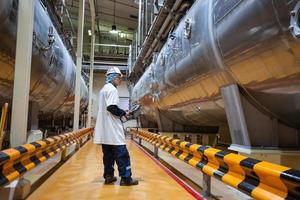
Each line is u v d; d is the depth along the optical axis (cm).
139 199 271
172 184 338
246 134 227
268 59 186
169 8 515
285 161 218
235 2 208
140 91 915
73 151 669
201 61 284
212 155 225
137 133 919
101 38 2056
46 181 341
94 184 337
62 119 1291
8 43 285
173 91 445
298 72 175
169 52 440
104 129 339
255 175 165
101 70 1772
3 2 243
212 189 293
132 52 1419
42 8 409
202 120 464
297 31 149
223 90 259
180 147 337
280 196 140
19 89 258
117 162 335
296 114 219
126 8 1489
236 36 209
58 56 510
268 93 213
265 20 175
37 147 256
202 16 278
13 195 244
